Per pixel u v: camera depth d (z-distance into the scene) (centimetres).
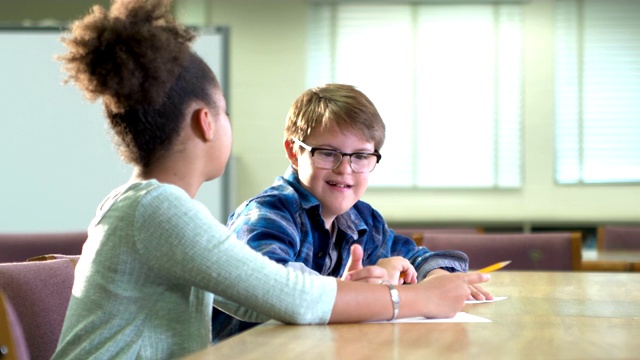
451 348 97
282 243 156
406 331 112
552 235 299
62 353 115
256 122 693
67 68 119
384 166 696
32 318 135
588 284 185
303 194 170
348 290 121
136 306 115
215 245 114
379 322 121
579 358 90
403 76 696
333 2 696
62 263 147
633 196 683
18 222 398
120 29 117
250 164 691
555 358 90
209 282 114
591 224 684
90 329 114
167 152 123
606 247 415
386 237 192
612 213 684
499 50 691
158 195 115
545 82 687
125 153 124
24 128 397
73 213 398
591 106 686
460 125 693
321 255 171
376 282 131
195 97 123
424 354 93
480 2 691
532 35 688
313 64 698
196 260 113
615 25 684
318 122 168
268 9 696
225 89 390
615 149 685
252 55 695
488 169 691
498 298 155
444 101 694
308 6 697
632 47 684
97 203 397
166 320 116
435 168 693
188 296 118
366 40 697
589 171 686
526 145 688
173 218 114
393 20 696
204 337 119
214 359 90
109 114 123
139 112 120
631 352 95
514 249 296
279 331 112
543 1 687
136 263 115
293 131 174
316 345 100
